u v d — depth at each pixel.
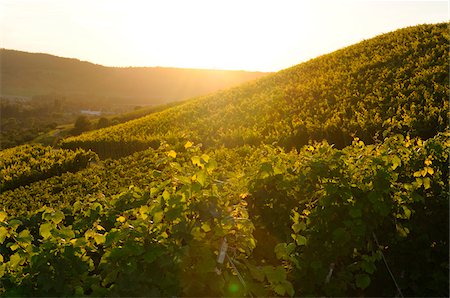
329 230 5.77
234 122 27.47
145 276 4.84
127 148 33.19
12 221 5.33
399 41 29.25
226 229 5.25
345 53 34.25
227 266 5.41
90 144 36.66
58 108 169.75
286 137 19.20
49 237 5.12
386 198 5.73
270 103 27.91
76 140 38.31
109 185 15.02
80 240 5.02
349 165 5.95
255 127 23.42
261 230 6.58
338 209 5.76
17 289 4.85
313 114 22.20
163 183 5.61
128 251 4.80
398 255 6.01
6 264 5.13
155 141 30.61
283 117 23.94
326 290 5.69
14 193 19.78
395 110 17.53
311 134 18.55
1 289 5.01
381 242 6.05
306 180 6.15
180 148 24.19
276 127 21.72
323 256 5.74
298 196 6.37
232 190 6.23
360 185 5.77
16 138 89.12
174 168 5.99
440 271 5.76
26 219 7.02
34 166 27.95
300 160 6.43
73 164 27.98
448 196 6.10
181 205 5.17
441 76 18.97
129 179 15.42
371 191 5.60
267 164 6.21
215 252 5.39
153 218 5.15
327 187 5.71
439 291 5.73
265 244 6.55
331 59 34.81
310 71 34.62
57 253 5.00
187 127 31.91
